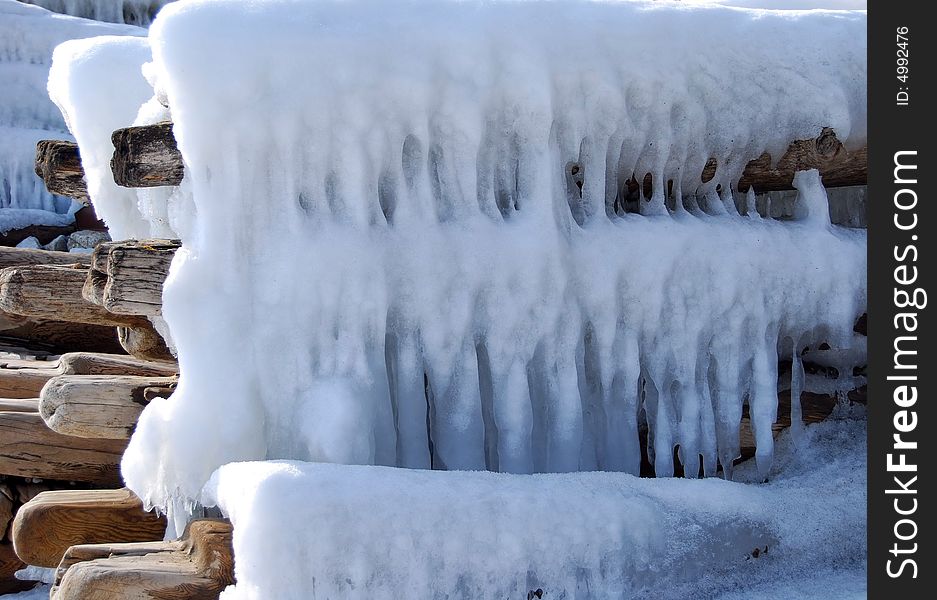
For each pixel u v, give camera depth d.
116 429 3.05
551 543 2.46
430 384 2.84
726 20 3.07
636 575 2.57
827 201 3.30
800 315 3.20
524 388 2.88
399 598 2.32
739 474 3.23
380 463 2.72
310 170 2.65
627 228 2.99
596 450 3.08
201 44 2.50
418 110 2.70
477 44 2.74
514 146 2.87
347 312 2.67
